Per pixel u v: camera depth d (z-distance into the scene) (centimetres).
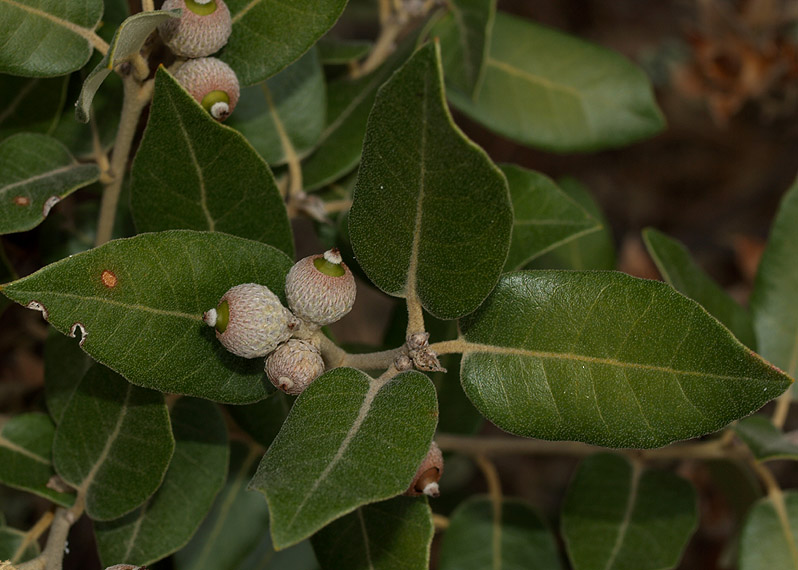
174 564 35
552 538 39
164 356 28
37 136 31
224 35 29
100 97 33
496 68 41
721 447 37
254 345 27
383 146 26
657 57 68
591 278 28
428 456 28
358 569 30
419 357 28
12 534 32
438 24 38
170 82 28
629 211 69
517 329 28
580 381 28
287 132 34
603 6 70
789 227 38
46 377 33
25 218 30
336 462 26
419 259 28
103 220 32
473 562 39
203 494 32
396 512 29
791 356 37
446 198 27
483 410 28
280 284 29
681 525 36
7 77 33
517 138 40
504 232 27
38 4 30
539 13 69
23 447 32
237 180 30
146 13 27
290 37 30
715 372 27
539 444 37
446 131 26
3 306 35
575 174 70
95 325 27
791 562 37
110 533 31
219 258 28
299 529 25
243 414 34
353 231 28
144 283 28
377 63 37
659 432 28
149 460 30
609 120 41
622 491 37
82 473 31
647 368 28
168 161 29
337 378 28
